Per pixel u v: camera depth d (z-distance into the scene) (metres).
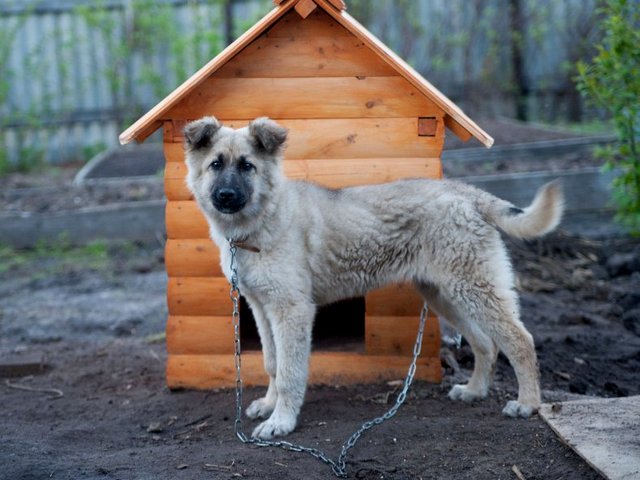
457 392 2.91
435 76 7.18
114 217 4.89
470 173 5.07
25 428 2.84
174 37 6.76
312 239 2.82
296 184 2.86
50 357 3.50
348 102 2.97
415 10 7.14
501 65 7.28
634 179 3.86
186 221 3.03
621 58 3.64
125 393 3.12
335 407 2.89
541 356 3.24
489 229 2.77
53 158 7.35
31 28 7.21
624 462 2.41
